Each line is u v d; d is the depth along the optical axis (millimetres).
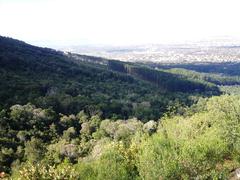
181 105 108125
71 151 62500
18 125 69625
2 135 65062
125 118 88312
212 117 46469
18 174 28422
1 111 70500
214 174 24859
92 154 55781
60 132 74188
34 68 116250
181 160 24484
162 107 102312
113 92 113812
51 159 58688
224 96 63500
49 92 91938
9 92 83312
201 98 121750
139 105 98938
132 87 126812
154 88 135625
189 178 24484
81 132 75312
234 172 29734
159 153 25406
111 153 27688
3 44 131875
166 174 23938
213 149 26766
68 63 141625
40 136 69125
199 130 43000
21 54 127375
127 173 26312
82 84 114500
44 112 75812
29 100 81500
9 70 105375
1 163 57531
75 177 25500
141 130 69312
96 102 92750
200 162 24828
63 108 84188
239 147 32344
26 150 61219
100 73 136750
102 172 25609
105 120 77500
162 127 54781
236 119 40375
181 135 42406
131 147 32344
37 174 25125
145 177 24734
